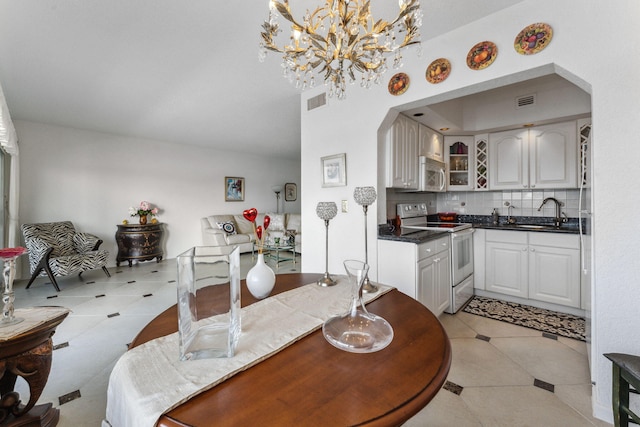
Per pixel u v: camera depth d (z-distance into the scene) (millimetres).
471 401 1536
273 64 2412
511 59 1705
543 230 2787
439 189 3404
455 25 1886
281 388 657
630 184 1338
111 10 1738
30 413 1320
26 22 1835
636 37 1323
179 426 546
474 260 3217
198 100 3230
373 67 1365
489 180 3562
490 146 3547
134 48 2162
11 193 3643
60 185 4254
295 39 1256
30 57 2273
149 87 2861
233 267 920
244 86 2842
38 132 4062
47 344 1315
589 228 1677
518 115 3193
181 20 1841
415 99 2133
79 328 2404
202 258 939
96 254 3875
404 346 849
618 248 1370
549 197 3369
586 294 1877
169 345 843
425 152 3217
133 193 4980
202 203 5910
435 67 2021
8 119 2711
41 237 3754
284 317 1044
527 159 3297
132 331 2352
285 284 1469
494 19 1766
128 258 4621
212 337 864
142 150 5078
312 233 2861
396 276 2303
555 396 1566
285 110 3578
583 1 1461
